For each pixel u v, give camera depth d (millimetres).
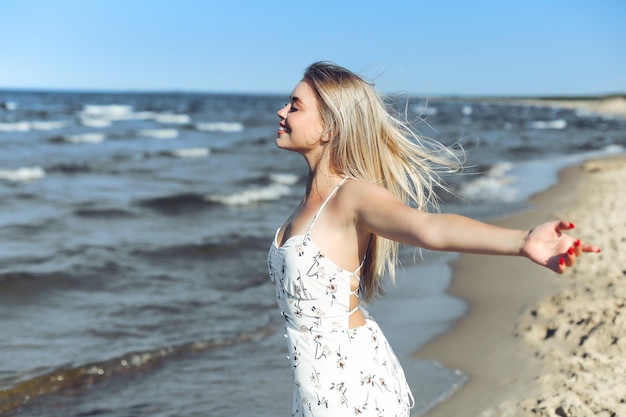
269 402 4855
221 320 6887
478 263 8797
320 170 2309
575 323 5648
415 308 6984
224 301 7605
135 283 8320
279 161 26297
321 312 2203
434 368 5156
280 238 2344
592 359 4859
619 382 4406
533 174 20469
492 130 50062
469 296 7324
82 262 9180
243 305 7449
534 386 4543
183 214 14039
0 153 25219
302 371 2240
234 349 6059
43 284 8070
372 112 2297
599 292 6492
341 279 2191
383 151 2320
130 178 19938
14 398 4961
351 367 2191
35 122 43188
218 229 12125
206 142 34688
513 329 5879
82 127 41281
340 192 2209
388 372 2264
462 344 5684
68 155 25438
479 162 24859
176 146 31688
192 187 17984
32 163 21969
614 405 4070
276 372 5461
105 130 39562
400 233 2027
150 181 19344
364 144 2283
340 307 2203
